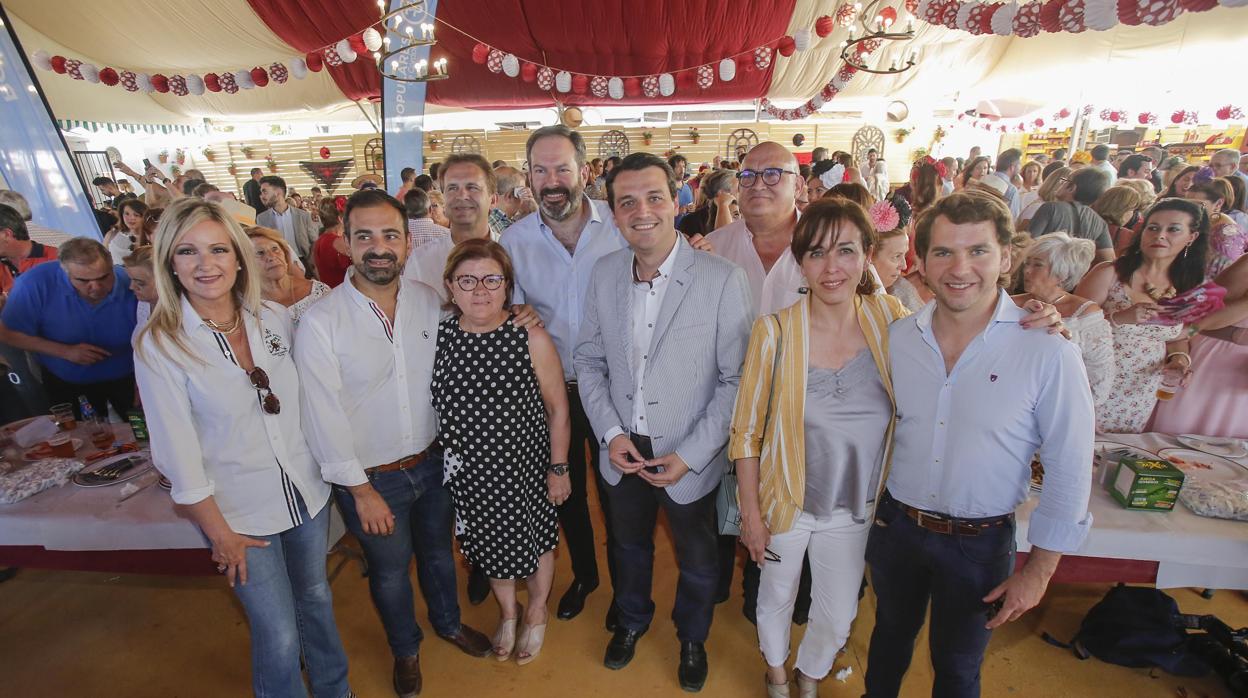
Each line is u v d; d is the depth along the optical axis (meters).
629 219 1.51
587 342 1.87
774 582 1.67
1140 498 1.73
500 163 5.33
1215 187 3.47
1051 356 1.15
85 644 2.23
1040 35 7.75
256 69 5.53
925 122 13.23
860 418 1.42
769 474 1.52
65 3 6.47
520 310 1.76
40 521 1.80
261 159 13.91
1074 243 1.85
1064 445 1.17
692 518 1.75
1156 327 2.09
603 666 2.08
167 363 1.33
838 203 1.32
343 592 2.50
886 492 1.47
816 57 8.20
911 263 3.12
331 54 5.27
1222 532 1.63
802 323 1.42
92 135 10.39
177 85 5.64
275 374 1.49
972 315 1.22
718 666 2.07
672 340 1.63
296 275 2.43
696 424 1.70
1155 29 6.76
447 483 1.81
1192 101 8.75
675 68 8.09
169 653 2.19
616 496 1.87
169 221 1.29
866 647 2.16
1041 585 1.23
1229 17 6.17
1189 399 2.21
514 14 6.71
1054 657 2.04
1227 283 2.13
